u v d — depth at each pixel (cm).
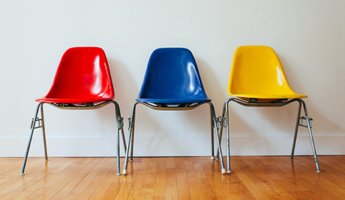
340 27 201
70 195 121
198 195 121
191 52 189
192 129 201
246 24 199
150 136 200
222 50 199
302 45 200
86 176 150
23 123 198
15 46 196
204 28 199
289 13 199
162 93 181
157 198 117
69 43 197
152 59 184
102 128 199
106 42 198
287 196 119
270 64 188
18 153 197
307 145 201
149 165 174
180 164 176
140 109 199
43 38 197
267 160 186
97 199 117
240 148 200
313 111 203
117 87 199
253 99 162
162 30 198
